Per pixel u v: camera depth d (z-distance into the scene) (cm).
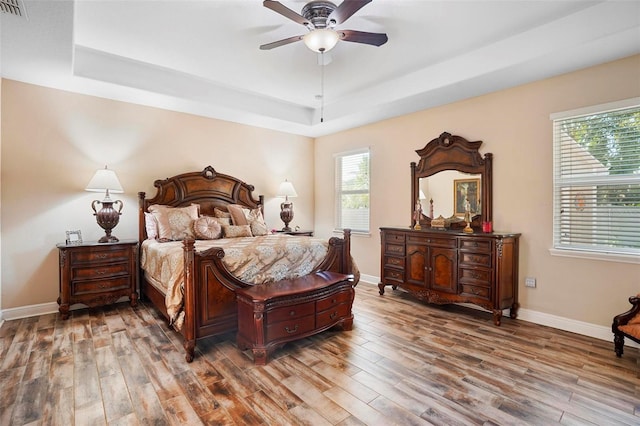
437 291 371
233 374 229
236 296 277
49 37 248
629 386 213
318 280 301
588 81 300
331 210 582
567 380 221
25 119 342
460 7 251
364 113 453
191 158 462
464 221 390
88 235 381
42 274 352
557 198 323
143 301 400
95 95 382
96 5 246
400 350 268
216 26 278
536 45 280
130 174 411
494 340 288
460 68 334
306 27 263
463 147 391
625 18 235
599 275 295
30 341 280
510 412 187
